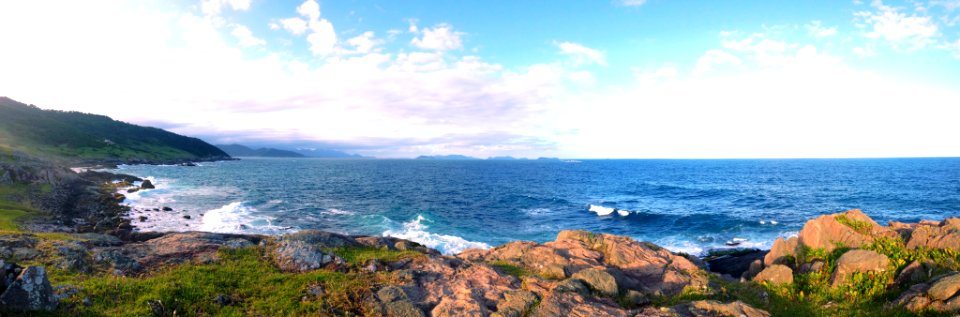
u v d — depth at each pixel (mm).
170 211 47688
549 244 21172
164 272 13797
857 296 12969
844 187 79312
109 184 71375
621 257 18750
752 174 127688
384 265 15727
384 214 49188
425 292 12781
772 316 11578
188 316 10656
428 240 35500
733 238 36219
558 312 11117
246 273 14078
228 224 40406
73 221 36500
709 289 14227
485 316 11055
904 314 11086
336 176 121875
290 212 49375
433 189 81625
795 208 53406
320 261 15656
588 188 85125
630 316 11352
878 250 14953
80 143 149125
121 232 25484
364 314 11195
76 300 10398
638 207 55969
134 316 10062
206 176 108500
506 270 17219
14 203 38344
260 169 161500
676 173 141500
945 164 189375
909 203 56906
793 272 16141
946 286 10789
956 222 17656
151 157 174125
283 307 11352
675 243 35250
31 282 9477
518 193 74625
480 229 41469
